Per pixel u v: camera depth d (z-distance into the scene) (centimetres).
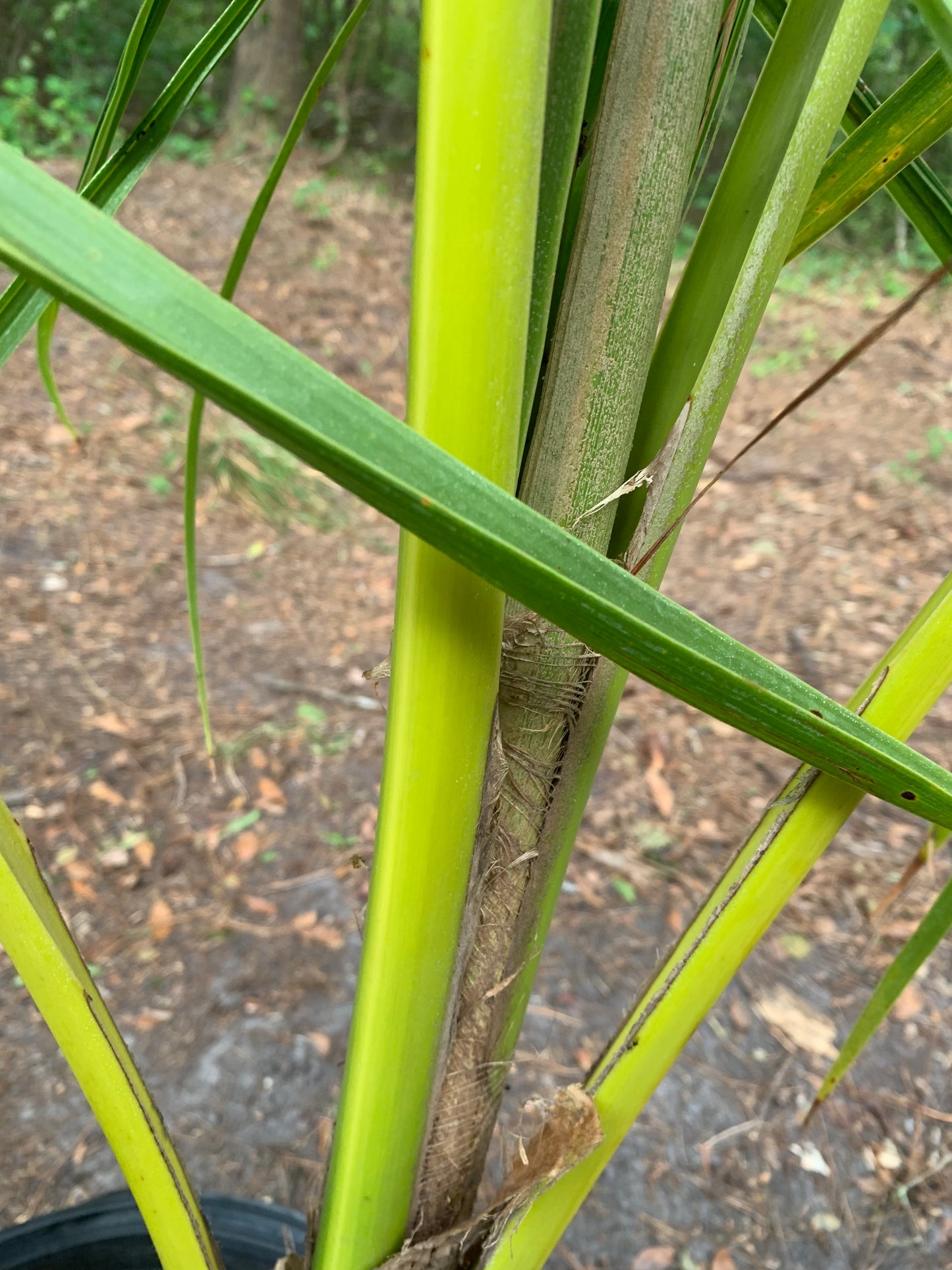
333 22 514
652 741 171
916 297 20
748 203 26
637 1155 108
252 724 164
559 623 19
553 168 22
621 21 23
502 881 31
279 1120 107
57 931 30
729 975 31
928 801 22
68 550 201
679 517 27
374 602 207
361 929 33
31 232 15
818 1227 102
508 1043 35
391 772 26
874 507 260
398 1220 34
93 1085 31
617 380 26
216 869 137
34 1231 63
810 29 25
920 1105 116
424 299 21
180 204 377
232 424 240
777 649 197
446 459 18
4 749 150
